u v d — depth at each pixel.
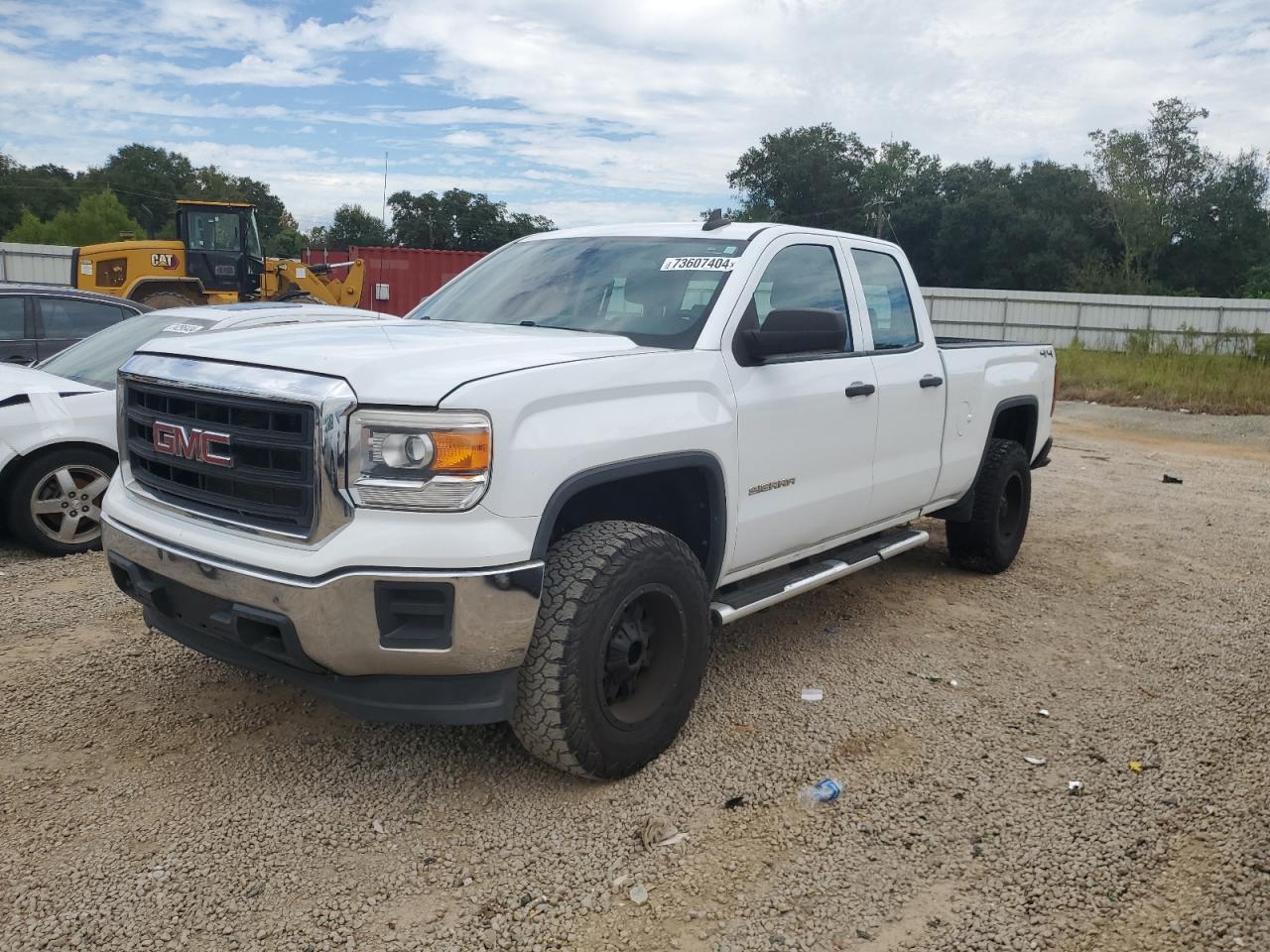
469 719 3.09
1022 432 6.46
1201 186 64.00
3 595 5.28
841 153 79.31
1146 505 8.73
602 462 3.22
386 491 2.88
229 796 3.28
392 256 28.48
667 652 3.54
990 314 32.97
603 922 2.71
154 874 2.85
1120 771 3.63
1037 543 7.15
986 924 2.73
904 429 4.88
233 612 3.05
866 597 5.73
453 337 3.55
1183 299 31.67
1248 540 7.37
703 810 3.28
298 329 3.72
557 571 3.20
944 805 3.35
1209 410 17.50
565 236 4.81
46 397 5.98
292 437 2.95
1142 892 2.89
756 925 2.71
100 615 4.98
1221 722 4.07
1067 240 61.03
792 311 3.82
